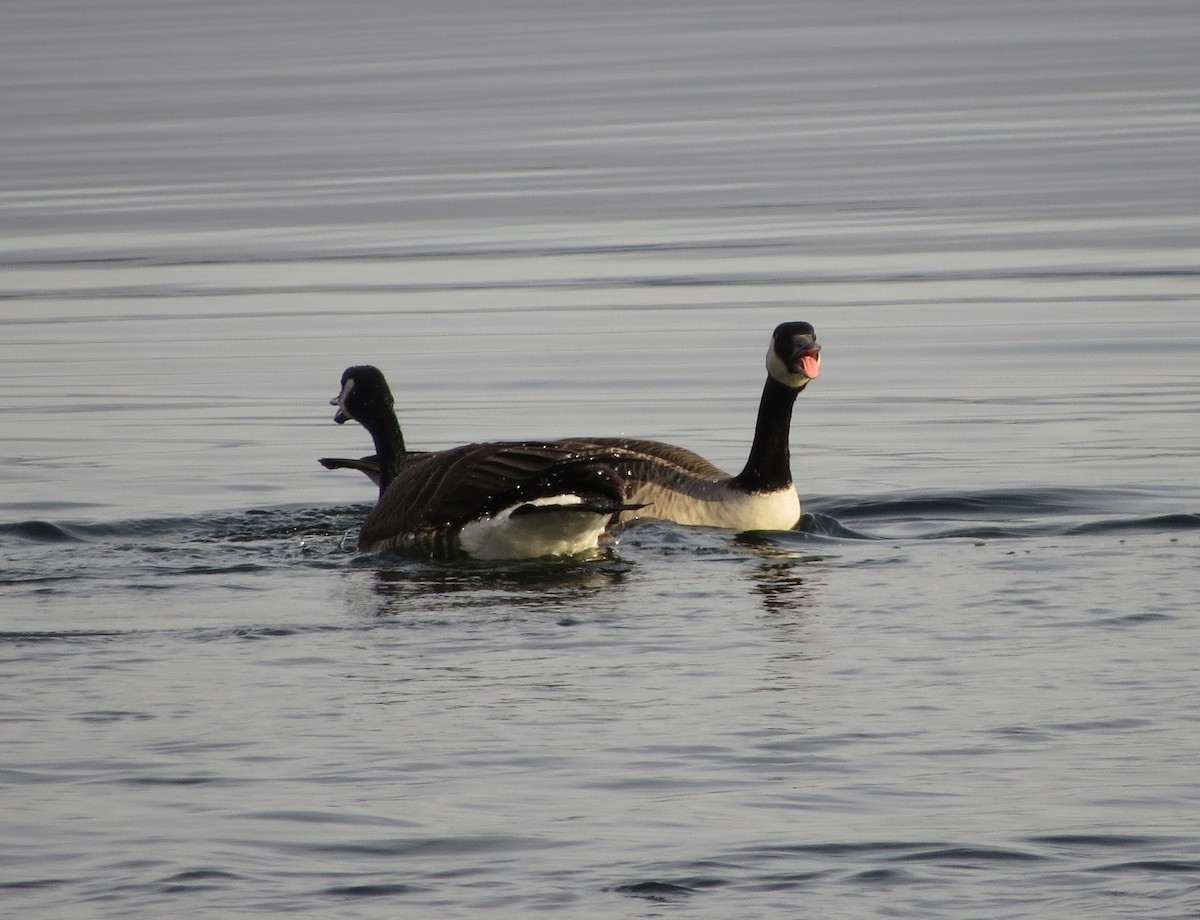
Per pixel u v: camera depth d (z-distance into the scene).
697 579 13.24
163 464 18.11
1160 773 8.48
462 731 9.26
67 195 38.66
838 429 19.28
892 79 59.75
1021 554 13.78
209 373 22.48
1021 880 7.30
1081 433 18.67
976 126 47.31
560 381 21.81
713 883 7.32
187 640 11.35
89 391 21.53
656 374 22.16
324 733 9.26
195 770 8.69
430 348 23.86
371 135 48.16
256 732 9.28
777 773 8.57
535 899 7.20
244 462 18.22
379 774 8.62
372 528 14.80
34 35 85.75
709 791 8.34
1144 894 7.14
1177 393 20.31
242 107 55.16
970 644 10.96
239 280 28.97
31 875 7.44
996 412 19.75
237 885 7.33
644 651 10.95
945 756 8.77
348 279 28.94
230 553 14.47
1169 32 74.88
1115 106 50.72
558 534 14.17
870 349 23.30
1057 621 11.50
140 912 7.09
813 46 72.88
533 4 104.00
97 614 12.17
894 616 11.77
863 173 39.81
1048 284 27.30
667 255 30.59
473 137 47.34
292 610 12.27
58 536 15.19
